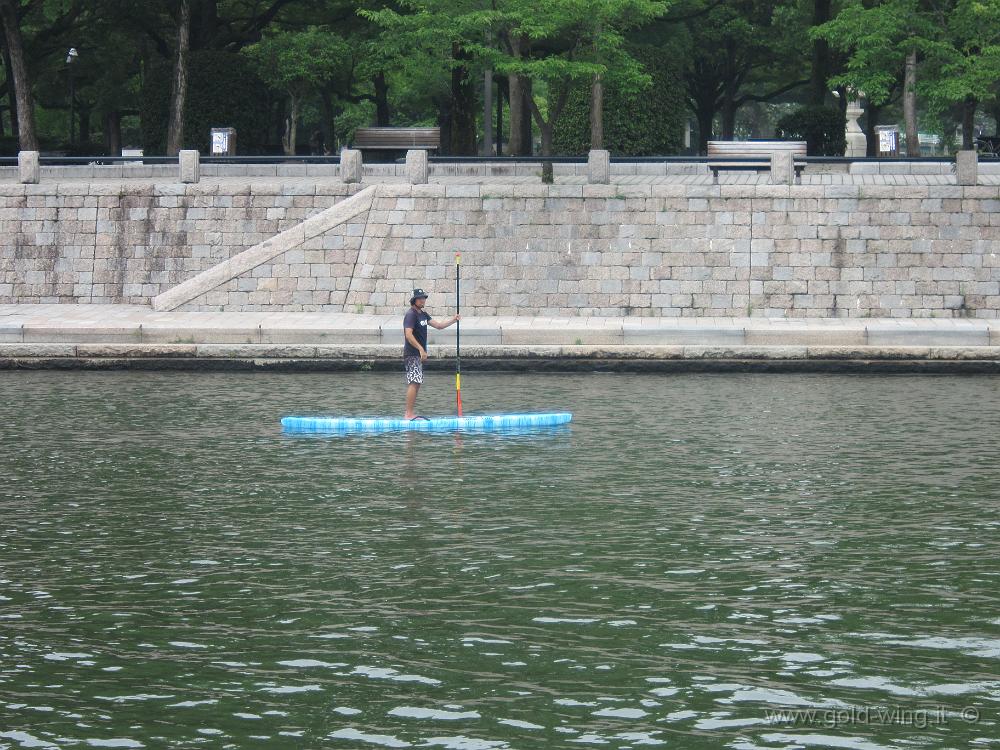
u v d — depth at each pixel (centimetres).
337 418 2817
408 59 5772
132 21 6366
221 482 2328
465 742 1268
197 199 4316
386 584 1741
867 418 2906
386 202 4134
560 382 3447
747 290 3988
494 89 7919
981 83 4891
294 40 5900
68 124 8775
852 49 6262
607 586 1725
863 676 1423
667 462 2473
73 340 3738
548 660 1470
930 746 1259
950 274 3925
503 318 3969
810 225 3969
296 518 2081
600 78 4909
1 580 1764
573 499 2194
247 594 1703
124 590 1722
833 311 3959
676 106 5569
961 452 2536
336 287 4116
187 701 1363
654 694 1377
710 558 1850
